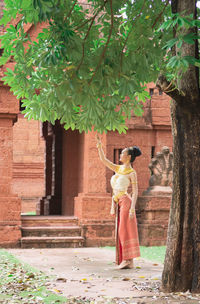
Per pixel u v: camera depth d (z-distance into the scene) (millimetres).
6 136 12422
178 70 5434
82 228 12648
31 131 25844
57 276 7383
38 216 14117
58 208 16969
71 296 5805
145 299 5641
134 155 8906
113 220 12945
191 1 5727
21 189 25031
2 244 11883
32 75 5973
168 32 6512
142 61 6055
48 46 5691
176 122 6359
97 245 12664
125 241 8438
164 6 6520
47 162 18625
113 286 6543
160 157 13688
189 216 6160
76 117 6836
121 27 6438
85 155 13359
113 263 9117
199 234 6066
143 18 6348
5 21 5629
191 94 5914
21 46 5785
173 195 6324
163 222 13109
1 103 12328
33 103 6305
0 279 6902
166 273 6180
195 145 6184
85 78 5891
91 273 7758
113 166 9031
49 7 4621
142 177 14539
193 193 6172
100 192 13102
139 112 7621
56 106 6375
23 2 5137
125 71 5949
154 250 11750
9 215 12148
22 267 8203
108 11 6246
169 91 5762
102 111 6406
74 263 9062
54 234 12562
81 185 13992
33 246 12039
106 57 5977
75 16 6305
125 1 6395
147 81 7020
